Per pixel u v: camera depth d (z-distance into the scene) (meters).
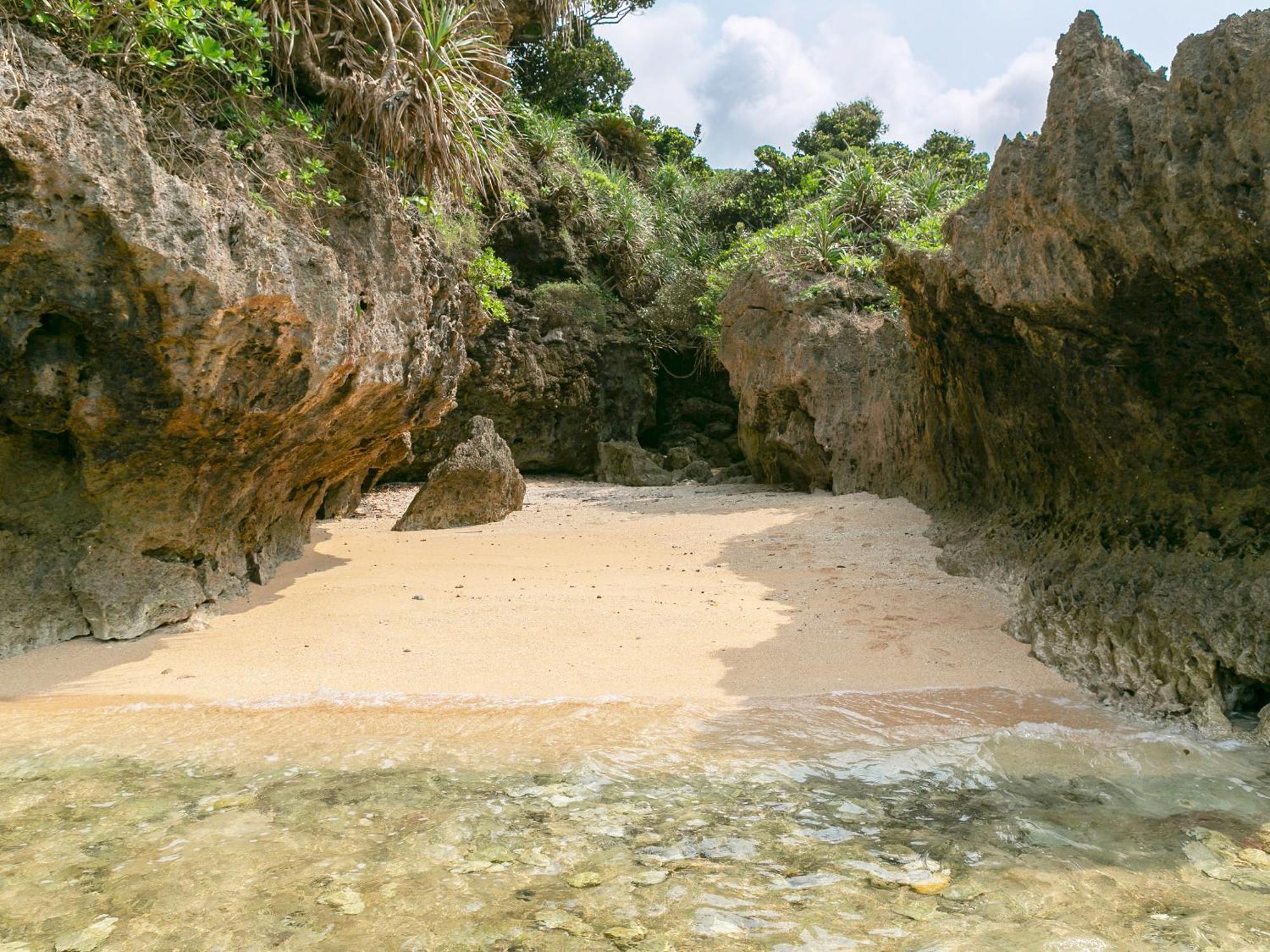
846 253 13.82
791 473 14.12
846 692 4.75
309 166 6.03
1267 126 3.87
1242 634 4.36
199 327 4.93
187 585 5.95
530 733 4.15
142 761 3.80
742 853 3.02
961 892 2.76
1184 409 5.10
